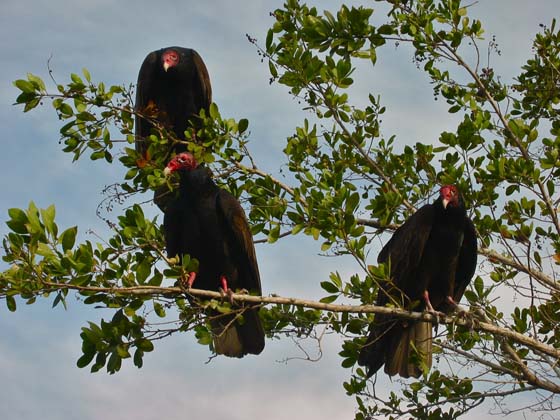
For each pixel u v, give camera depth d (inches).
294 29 475.2
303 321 407.2
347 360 425.4
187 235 422.3
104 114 446.3
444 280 431.5
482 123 460.1
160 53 523.5
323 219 383.2
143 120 492.4
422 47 482.3
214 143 465.4
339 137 486.0
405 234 423.5
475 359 398.0
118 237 374.9
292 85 458.3
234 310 366.3
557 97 505.7
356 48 467.5
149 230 368.8
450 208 424.5
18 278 331.9
